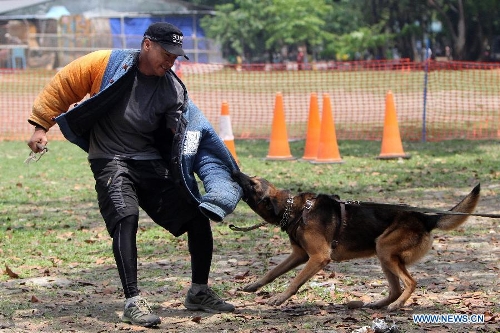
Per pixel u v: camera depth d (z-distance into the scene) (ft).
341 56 181.68
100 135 19.10
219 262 25.67
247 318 19.25
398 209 19.88
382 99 86.07
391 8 186.50
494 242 27.78
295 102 83.87
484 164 45.27
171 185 19.30
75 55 179.32
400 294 20.20
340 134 63.16
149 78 18.79
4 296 21.59
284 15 182.09
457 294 21.24
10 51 175.01
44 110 19.13
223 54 193.26
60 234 30.17
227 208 18.69
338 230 19.94
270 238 29.30
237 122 71.87
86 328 18.48
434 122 67.21
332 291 21.79
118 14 181.78
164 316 19.60
